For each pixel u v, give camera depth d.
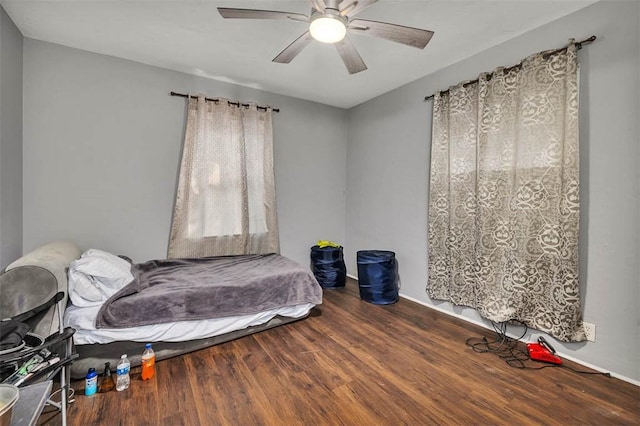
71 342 1.67
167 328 2.08
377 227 3.92
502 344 2.39
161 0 2.00
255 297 2.47
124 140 2.91
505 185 2.45
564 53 2.11
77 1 2.01
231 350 2.29
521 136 2.34
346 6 1.59
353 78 3.30
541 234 2.23
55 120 2.60
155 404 1.68
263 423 1.56
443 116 2.99
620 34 1.90
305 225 4.12
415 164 3.38
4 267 2.13
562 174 2.12
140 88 2.96
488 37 2.43
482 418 1.59
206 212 3.22
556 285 2.15
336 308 3.18
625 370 1.91
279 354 2.23
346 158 4.47
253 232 3.54
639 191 1.85
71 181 2.69
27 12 2.13
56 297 1.57
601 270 2.00
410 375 1.98
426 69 3.06
